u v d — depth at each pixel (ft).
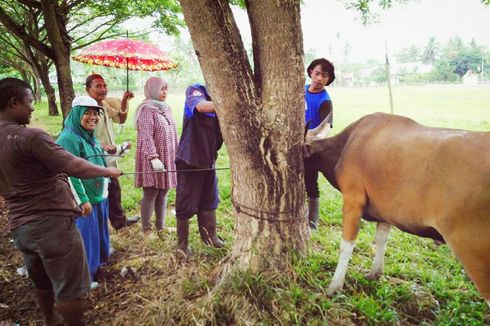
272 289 9.80
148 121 14.17
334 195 19.26
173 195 19.69
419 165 8.77
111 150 14.24
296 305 9.66
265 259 10.56
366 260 12.23
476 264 8.14
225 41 9.29
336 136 11.46
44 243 8.59
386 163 9.39
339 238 13.62
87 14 49.62
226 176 23.00
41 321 10.36
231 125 9.95
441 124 42.34
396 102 81.66
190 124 12.07
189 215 12.62
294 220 10.80
